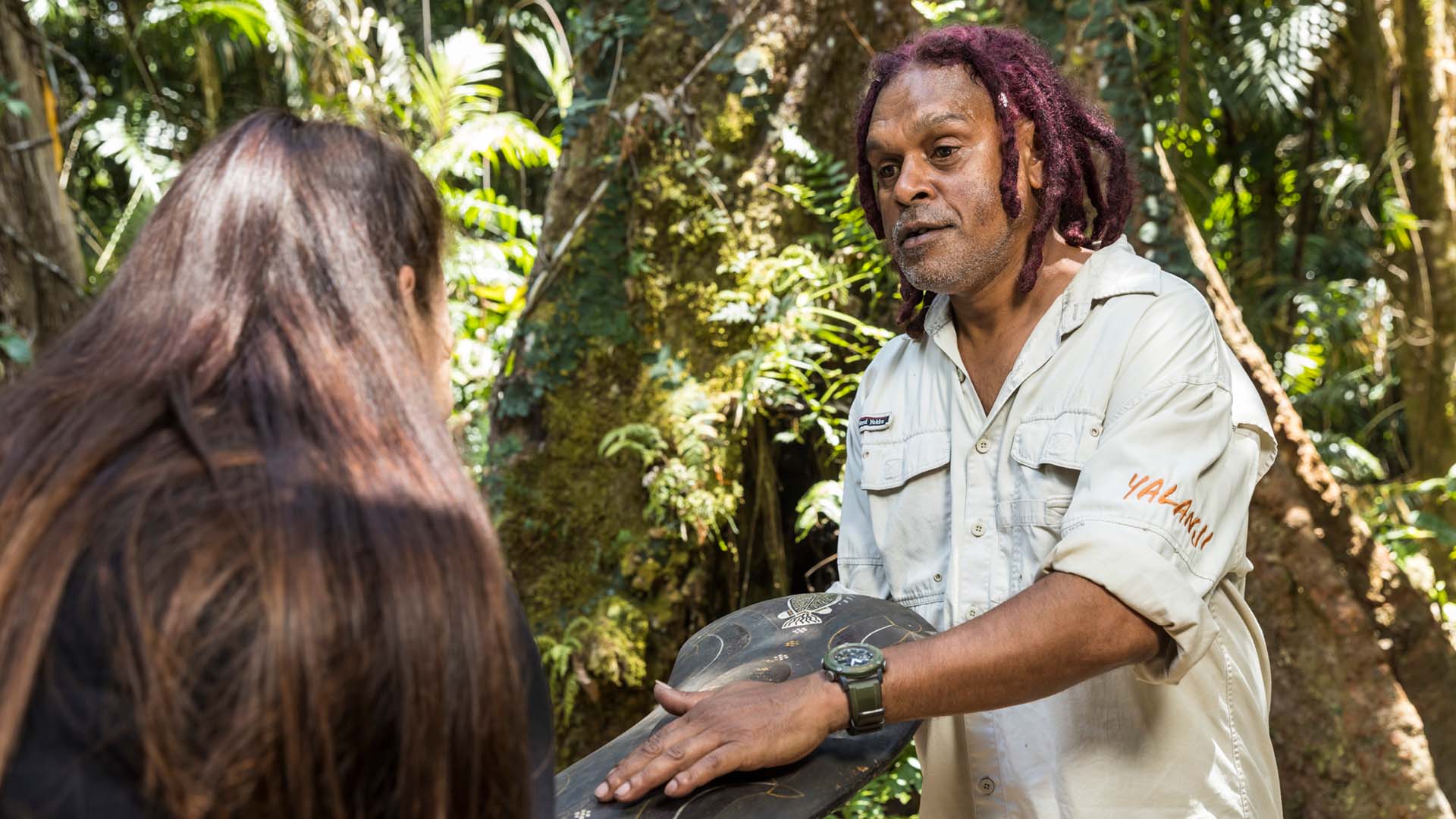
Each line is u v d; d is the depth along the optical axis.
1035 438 1.47
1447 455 5.02
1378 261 5.31
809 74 2.93
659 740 1.22
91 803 0.69
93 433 0.76
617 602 2.78
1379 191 5.92
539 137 4.70
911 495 1.61
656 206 2.88
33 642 0.70
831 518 2.69
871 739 1.27
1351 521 3.11
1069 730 1.44
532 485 2.89
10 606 0.71
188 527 0.73
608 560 2.84
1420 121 5.05
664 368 2.86
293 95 5.39
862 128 1.59
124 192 6.06
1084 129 1.54
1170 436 1.35
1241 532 1.44
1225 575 1.48
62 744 0.70
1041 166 1.50
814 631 1.44
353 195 0.88
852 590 1.68
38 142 3.53
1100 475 1.34
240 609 0.71
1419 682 3.08
